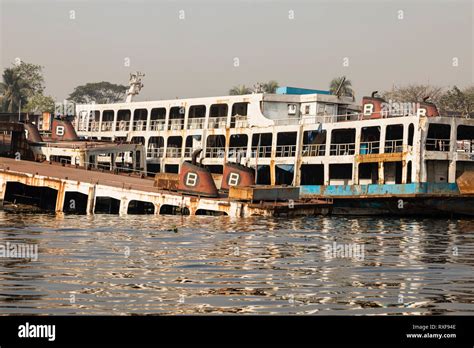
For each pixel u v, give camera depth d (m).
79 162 75.38
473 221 61.03
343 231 50.56
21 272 31.00
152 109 91.50
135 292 27.70
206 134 81.81
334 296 27.73
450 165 63.44
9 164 69.06
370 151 70.69
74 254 36.22
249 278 30.84
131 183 64.75
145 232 46.53
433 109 69.69
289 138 78.44
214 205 58.28
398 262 35.88
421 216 64.50
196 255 36.84
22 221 52.44
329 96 77.50
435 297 27.73
